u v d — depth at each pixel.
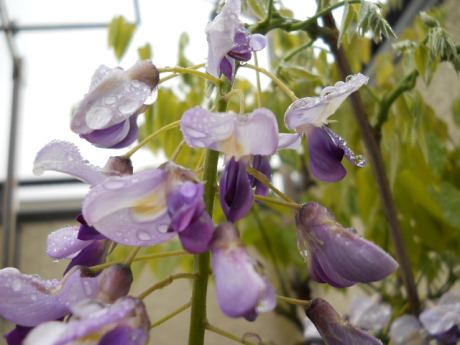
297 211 0.10
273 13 0.13
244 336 0.09
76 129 0.09
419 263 0.21
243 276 0.07
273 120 0.08
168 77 0.10
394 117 0.17
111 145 0.09
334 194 0.23
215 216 0.23
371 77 0.32
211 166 0.09
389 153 0.17
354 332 0.09
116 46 0.20
